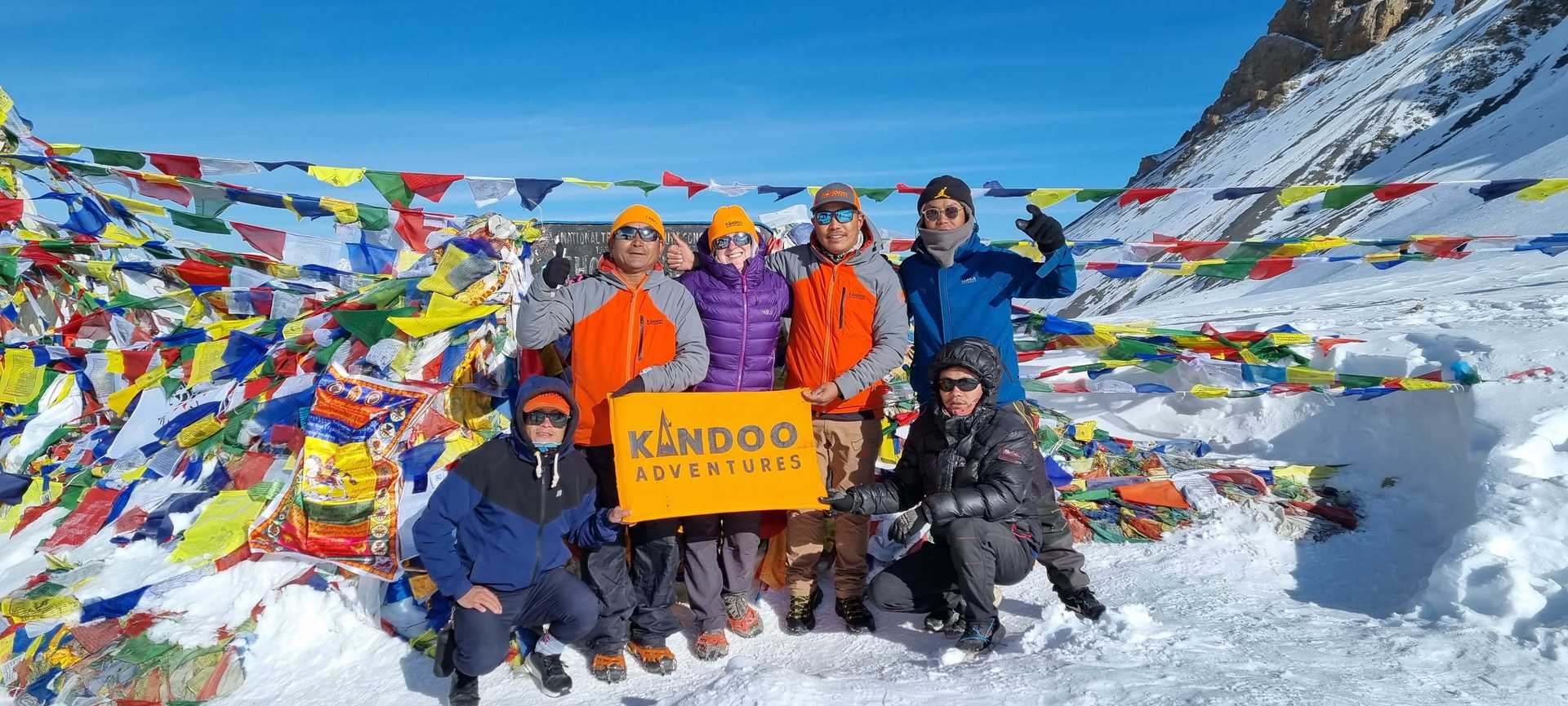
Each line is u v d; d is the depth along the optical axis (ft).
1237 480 17.84
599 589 12.03
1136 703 9.14
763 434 12.39
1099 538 16.40
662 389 12.45
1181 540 16.08
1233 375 19.94
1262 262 18.86
